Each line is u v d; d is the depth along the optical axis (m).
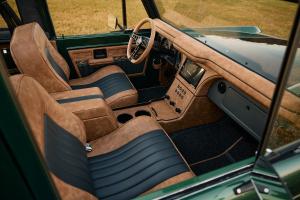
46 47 2.40
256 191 1.10
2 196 0.69
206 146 2.65
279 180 1.19
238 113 2.34
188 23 2.98
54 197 0.76
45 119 1.42
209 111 2.81
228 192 1.06
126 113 2.80
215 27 2.70
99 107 2.08
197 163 2.47
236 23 2.50
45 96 1.57
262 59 2.20
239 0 2.47
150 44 2.77
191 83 2.71
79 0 3.96
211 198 1.03
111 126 2.16
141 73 3.53
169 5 3.30
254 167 1.15
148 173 1.70
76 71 3.22
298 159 1.28
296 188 1.35
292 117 1.72
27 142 0.64
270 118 1.04
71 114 1.82
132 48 3.30
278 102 1.00
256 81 1.99
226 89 2.40
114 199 1.58
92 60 3.23
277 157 1.23
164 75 3.63
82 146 1.74
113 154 1.91
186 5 3.16
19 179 0.67
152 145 1.88
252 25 2.36
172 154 1.82
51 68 2.23
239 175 1.12
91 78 3.19
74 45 3.08
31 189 0.71
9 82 0.60
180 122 2.76
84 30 3.19
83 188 1.35
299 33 0.87
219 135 2.77
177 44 2.74
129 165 1.79
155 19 3.50
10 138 0.62
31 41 2.10
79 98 2.19
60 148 1.43
